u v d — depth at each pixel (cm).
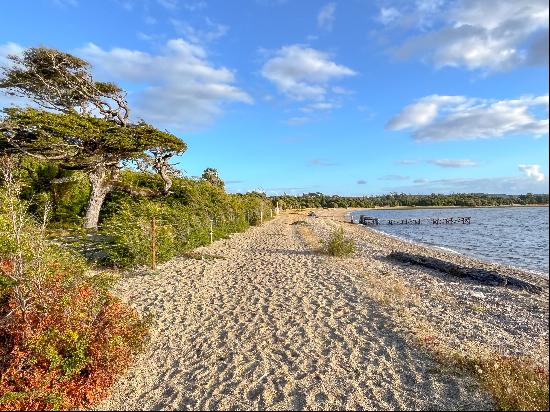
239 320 748
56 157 1769
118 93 2005
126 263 1107
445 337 692
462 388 494
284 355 596
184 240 1466
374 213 8950
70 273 617
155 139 1822
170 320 741
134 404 470
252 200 3688
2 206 623
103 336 527
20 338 480
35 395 438
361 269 1304
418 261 1487
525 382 483
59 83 1981
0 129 1523
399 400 471
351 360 580
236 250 1630
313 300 884
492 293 1091
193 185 2238
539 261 2009
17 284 509
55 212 1964
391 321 742
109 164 1950
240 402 469
